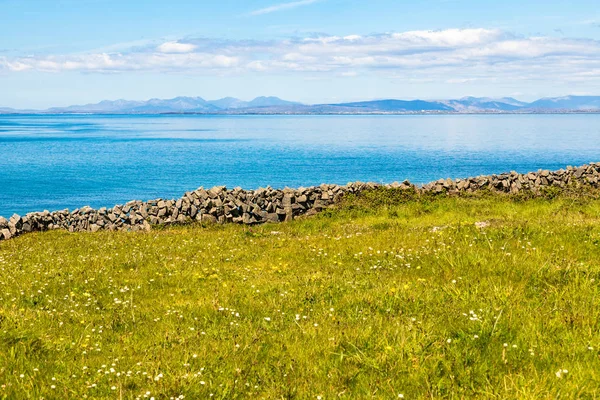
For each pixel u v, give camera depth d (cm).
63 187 7856
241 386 794
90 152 14825
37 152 14912
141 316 1153
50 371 862
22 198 6862
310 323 1021
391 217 2744
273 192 2841
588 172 3369
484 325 938
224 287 1348
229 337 977
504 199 2977
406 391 762
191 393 779
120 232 2639
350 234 2128
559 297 1085
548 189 3122
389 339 922
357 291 1215
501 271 1292
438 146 16100
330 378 811
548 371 800
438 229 2084
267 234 2414
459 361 827
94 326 1101
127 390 793
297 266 1588
